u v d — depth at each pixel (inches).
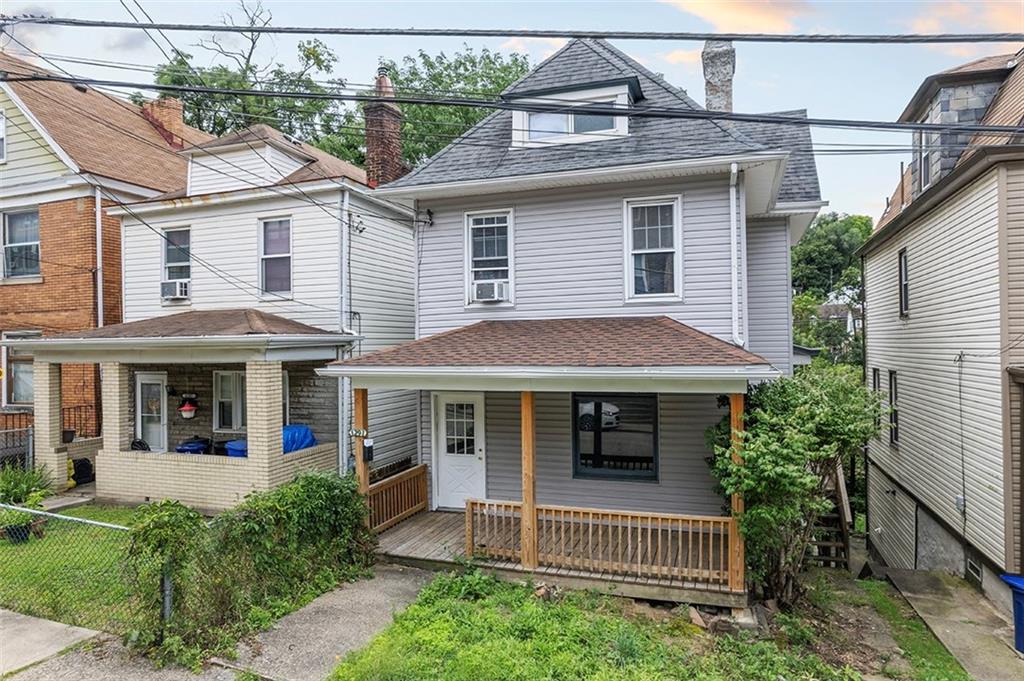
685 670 209.9
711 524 267.7
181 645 211.6
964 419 356.5
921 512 442.3
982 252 329.1
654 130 369.1
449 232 403.2
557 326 359.6
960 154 395.2
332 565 294.7
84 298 532.1
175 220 502.9
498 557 305.9
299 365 464.1
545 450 376.8
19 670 201.0
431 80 1000.2
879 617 293.4
